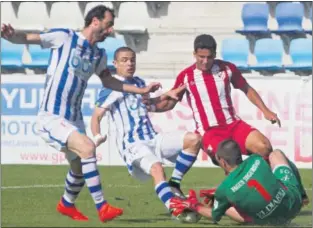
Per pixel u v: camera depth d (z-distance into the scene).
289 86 45.75
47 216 25.47
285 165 22.83
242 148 27.67
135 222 23.23
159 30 59.12
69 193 24.73
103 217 23.02
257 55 58.50
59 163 48.44
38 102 48.56
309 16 58.59
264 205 21.55
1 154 49.19
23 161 48.88
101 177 40.41
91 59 24.11
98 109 26.92
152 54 59.12
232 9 59.25
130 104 26.78
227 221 23.45
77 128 23.67
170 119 46.53
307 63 57.09
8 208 27.81
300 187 23.16
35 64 59.47
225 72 28.27
